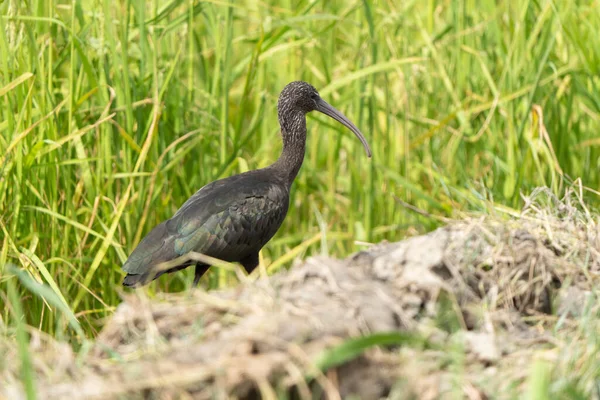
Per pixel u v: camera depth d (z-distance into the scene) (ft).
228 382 21.97
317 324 23.45
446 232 29.68
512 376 23.77
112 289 39.91
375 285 26.30
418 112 50.42
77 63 41.39
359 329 24.11
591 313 27.22
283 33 44.78
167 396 22.12
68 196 38.99
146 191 41.32
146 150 39.40
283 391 21.94
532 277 28.48
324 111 43.73
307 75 52.19
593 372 23.85
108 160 39.50
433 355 24.00
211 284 43.73
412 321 25.34
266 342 22.71
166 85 41.11
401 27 51.42
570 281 28.78
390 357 23.26
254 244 39.19
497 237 29.07
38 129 38.73
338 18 45.47
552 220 31.53
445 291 26.37
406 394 22.49
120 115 40.86
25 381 21.34
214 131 45.16
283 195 40.86
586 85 48.47
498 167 45.62
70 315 28.99
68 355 23.72
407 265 27.14
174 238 36.47
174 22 43.01
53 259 37.01
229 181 39.52
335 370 22.71
